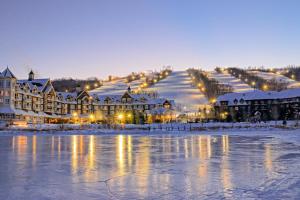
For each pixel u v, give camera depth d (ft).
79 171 73.97
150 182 61.57
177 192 53.67
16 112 379.55
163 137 200.95
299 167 78.33
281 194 51.83
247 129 277.03
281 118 457.27
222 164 83.71
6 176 68.23
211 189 55.57
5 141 167.43
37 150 120.26
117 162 87.86
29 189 56.49
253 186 57.52
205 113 474.49
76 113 494.18
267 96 479.00
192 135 222.07
